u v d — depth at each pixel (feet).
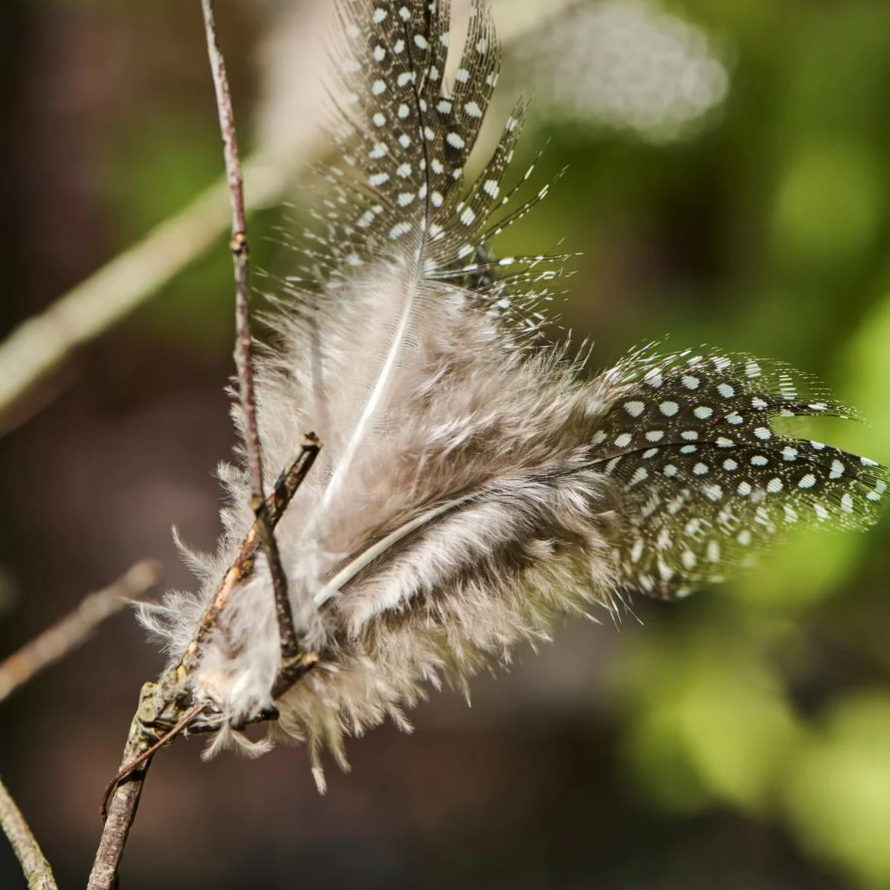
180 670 5.62
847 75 8.43
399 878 14.05
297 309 5.68
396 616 5.63
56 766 14.57
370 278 5.67
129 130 10.91
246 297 5.56
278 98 6.14
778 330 8.53
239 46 6.45
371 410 5.65
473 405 5.64
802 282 8.48
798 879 12.78
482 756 15.48
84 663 16.03
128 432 17.97
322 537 5.63
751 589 9.04
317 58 6.12
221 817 14.89
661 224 9.59
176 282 9.38
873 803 9.78
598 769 14.97
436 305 5.66
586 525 5.65
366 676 5.63
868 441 6.71
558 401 5.65
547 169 8.89
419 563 5.63
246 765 15.61
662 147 8.71
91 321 6.78
